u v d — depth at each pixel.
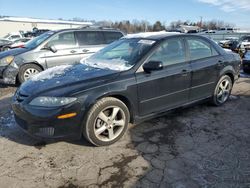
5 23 50.94
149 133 3.82
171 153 3.27
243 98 5.64
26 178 2.76
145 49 3.87
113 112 3.43
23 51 6.93
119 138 3.56
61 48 7.30
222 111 4.79
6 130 3.94
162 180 2.72
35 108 3.06
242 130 3.96
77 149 3.35
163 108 4.02
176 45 4.20
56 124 3.03
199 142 3.56
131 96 3.54
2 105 5.22
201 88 4.55
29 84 3.45
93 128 3.25
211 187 2.62
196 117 4.46
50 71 3.86
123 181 2.71
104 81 3.33
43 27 54.16
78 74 3.53
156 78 3.77
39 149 3.35
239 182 2.70
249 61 8.82
